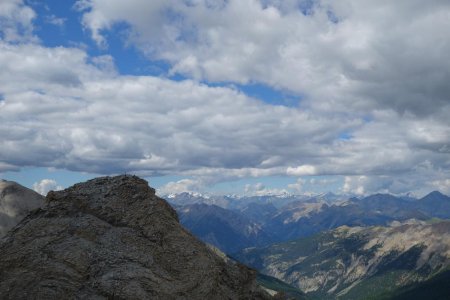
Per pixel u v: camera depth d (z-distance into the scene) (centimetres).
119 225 5166
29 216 5209
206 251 5484
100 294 4131
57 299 3972
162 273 4628
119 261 4556
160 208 5475
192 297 4634
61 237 4712
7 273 4197
